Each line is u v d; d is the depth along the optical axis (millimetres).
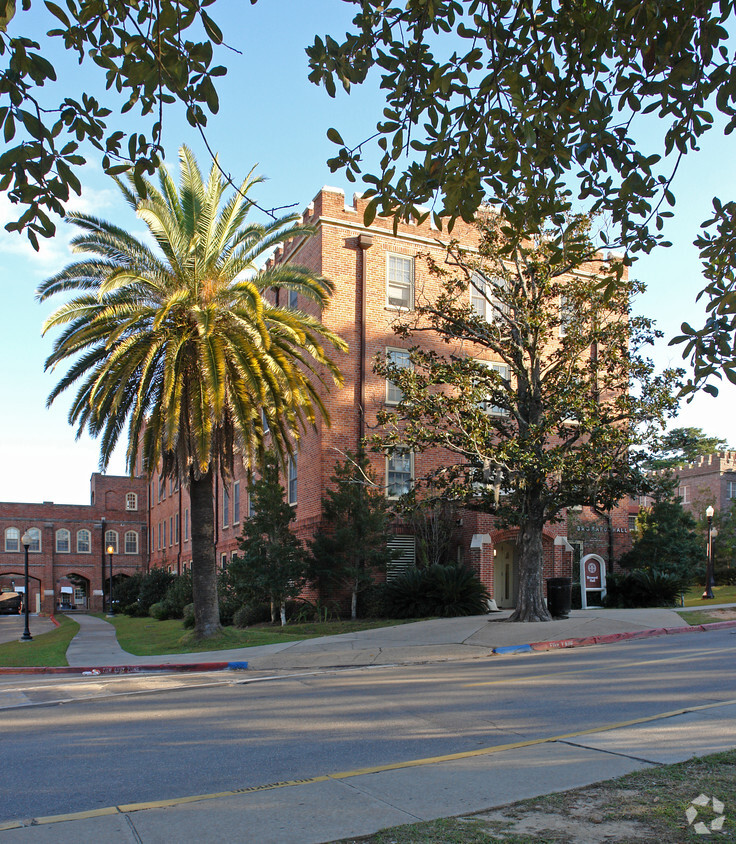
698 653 13398
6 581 70938
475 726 8273
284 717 9383
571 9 5484
